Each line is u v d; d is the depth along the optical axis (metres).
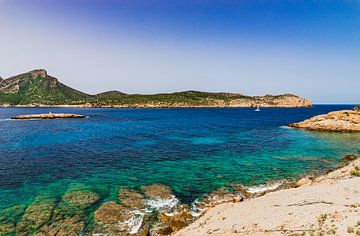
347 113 72.75
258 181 27.11
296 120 113.31
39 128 77.88
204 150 44.06
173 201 22.06
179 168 32.31
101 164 34.22
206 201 22.09
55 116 119.06
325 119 73.25
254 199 19.81
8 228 17.31
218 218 16.89
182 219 18.30
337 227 11.16
